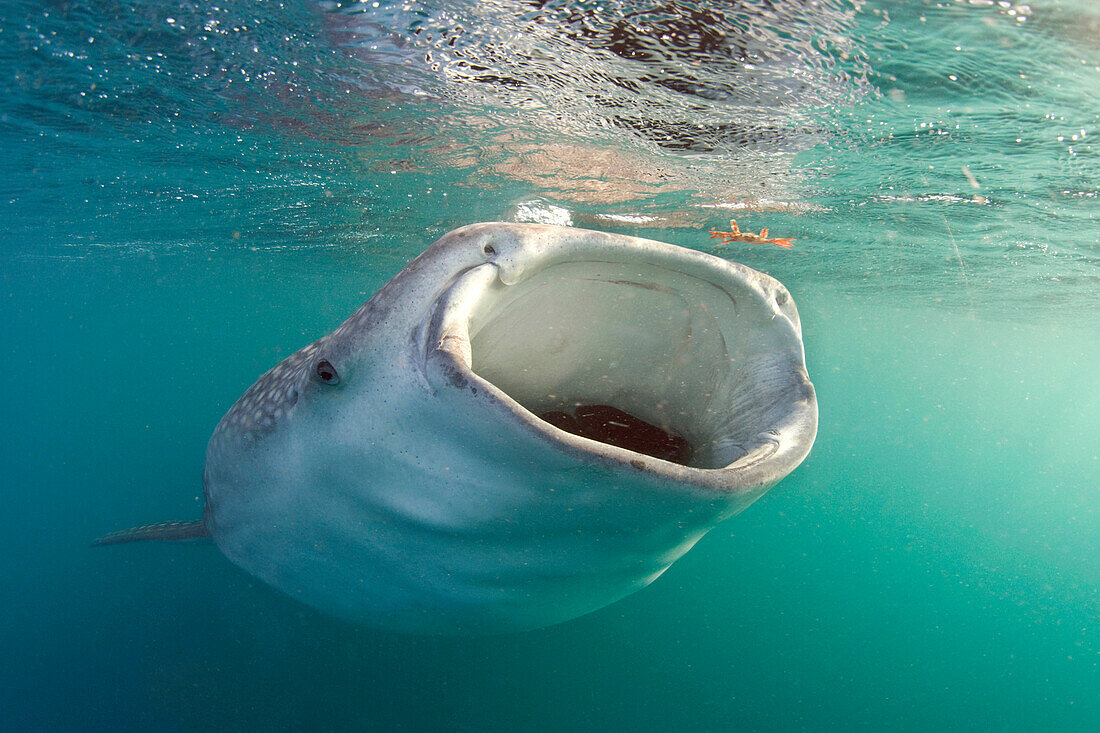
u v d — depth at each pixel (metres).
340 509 1.94
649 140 6.60
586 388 2.29
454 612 2.33
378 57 5.04
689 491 1.36
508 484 1.47
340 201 10.98
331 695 7.26
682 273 1.85
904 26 3.85
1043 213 8.39
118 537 4.24
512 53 4.76
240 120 6.88
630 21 4.11
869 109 5.26
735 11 3.85
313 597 2.77
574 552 1.71
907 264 13.25
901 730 8.62
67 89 6.07
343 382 1.70
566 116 6.11
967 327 25.19
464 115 6.35
